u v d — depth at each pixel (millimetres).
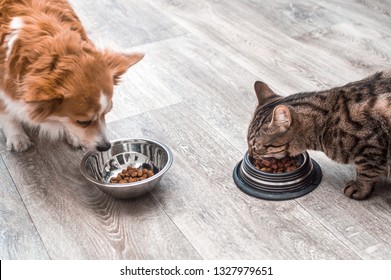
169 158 2270
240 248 2016
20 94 2170
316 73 3098
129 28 3711
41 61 2084
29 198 2305
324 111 2143
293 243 2021
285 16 3766
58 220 2182
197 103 2900
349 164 2279
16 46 2137
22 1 2268
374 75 2258
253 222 2123
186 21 3777
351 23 3615
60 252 2031
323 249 1987
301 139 2209
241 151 2521
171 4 4039
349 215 2127
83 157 2334
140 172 2336
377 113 2018
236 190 2287
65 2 2436
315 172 2340
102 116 2234
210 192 2285
